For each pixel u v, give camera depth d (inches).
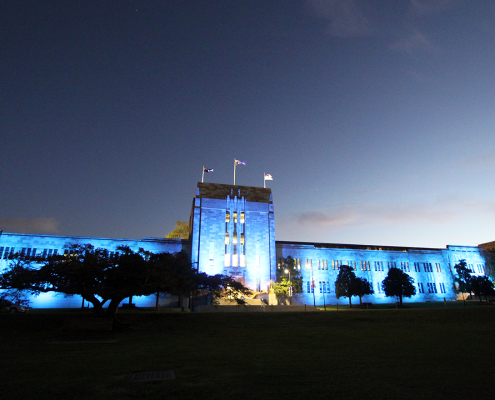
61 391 503.8
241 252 3302.2
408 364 713.0
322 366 689.0
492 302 3221.0
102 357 806.5
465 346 996.6
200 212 3324.3
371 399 468.4
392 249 4178.2
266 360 760.3
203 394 488.7
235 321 1578.5
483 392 501.7
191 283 1756.9
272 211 3501.5
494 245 4675.2
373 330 1429.6
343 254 3683.6
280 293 2992.1
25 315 1518.2
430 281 3878.0
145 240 3137.3
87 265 1396.4
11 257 1497.3
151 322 1502.2
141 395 484.7
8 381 565.3
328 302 3442.4
